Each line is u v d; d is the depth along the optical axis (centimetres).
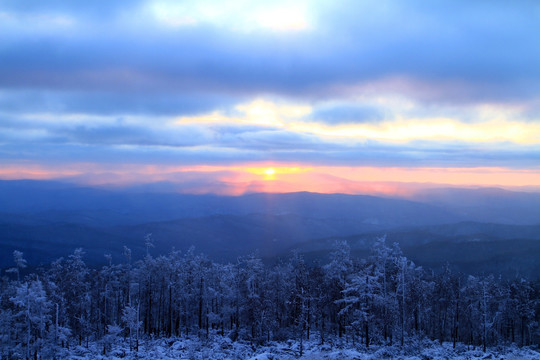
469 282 7938
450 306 7912
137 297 8425
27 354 5831
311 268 8050
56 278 7500
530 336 8225
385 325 6550
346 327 7112
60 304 6838
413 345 6431
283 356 5925
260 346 6825
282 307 8275
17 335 6278
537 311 8538
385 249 6800
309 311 7050
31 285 6184
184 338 7525
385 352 5828
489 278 7800
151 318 8619
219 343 6900
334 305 7425
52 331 6091
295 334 7550
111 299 8431
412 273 7538
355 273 7175
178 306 8356
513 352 6575
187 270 8131
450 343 7612
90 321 7669
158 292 8431
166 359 5956
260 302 7244
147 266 8338
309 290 7062
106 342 6581
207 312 8531
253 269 7694
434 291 8300
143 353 6344
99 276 8031
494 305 7944
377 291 6712
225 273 8381
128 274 8238
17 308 6281
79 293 7281
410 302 7025
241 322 7894
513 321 8256
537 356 6128
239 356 6066
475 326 7638
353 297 6538
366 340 6372
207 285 8162
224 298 7988
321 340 6800
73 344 7156
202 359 5897
